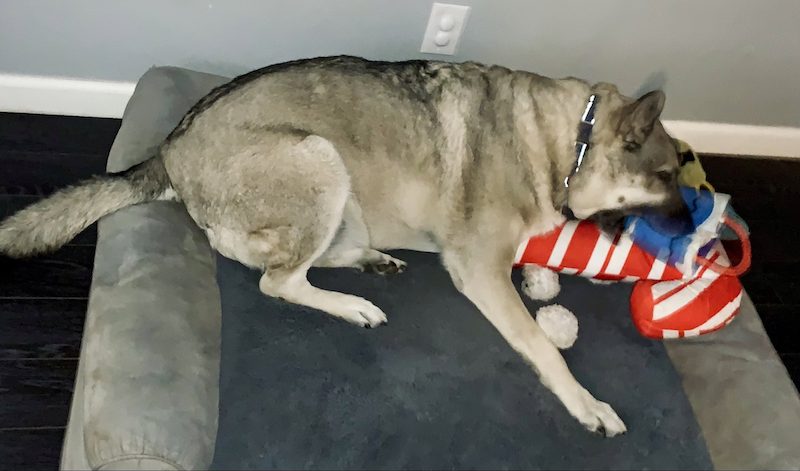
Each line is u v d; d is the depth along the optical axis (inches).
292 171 69.8
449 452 68.0
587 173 74.3
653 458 71.3
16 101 95.3
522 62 101.9
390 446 67.3
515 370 75.6
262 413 66.9
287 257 72.3
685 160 88.3
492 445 69.2
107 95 97.4
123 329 63.1
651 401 76.1
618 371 78.2
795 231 109.0
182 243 72.6
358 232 78.5
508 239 75.3
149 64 95.3
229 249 73.6
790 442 70.9
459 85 76.0
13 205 85.0
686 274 77.4
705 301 77.0
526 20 94.9
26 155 91.3
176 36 92.0
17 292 77.4
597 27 97.1
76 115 98.4
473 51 99.3
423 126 74.5
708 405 75.8
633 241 78.3
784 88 111.3
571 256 79.0
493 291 73.5
